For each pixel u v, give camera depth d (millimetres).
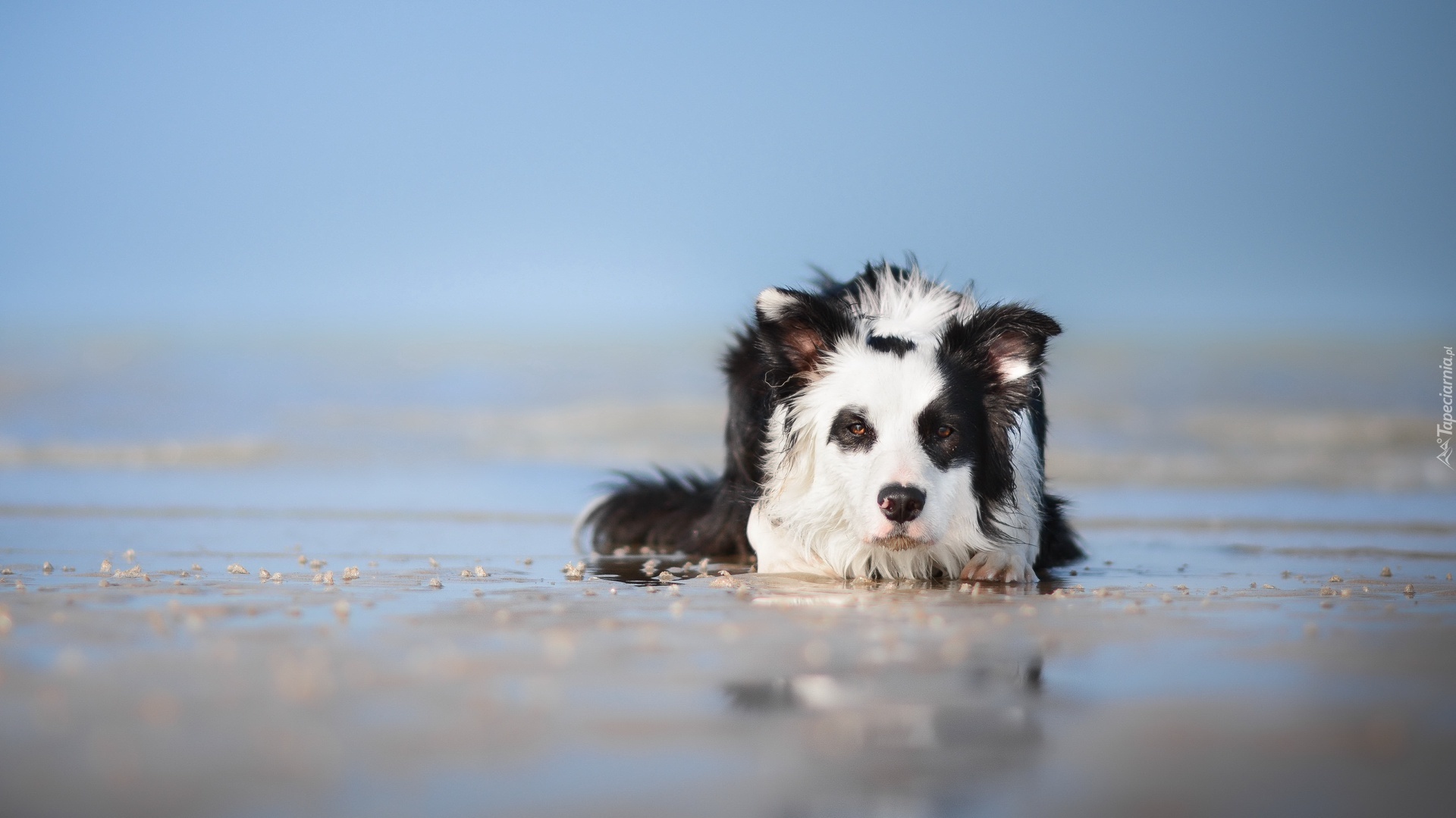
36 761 3072
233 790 2879
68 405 17984
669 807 2830
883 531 6473
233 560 7426
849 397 6828
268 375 22484
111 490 11312
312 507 10484
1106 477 12742
